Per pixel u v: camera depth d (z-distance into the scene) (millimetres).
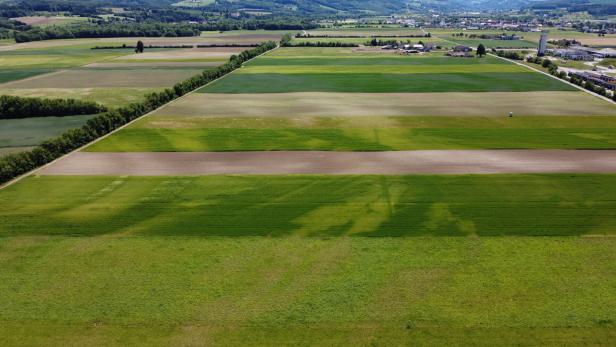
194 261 33500
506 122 69312
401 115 74000
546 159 53312
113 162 53750
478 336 25906
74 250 35125
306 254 34250
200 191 45531
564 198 42969
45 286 30781
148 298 29469
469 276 31328
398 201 42844
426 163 52438
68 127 70750
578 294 29281
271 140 61344
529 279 30875
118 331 26625
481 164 51938
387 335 26078
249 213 40844
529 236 36344
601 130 64562
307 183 47188
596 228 37438
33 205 42625
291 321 27281
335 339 25828
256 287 30469
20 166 50125
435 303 28672
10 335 26359
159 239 36625
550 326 26562
